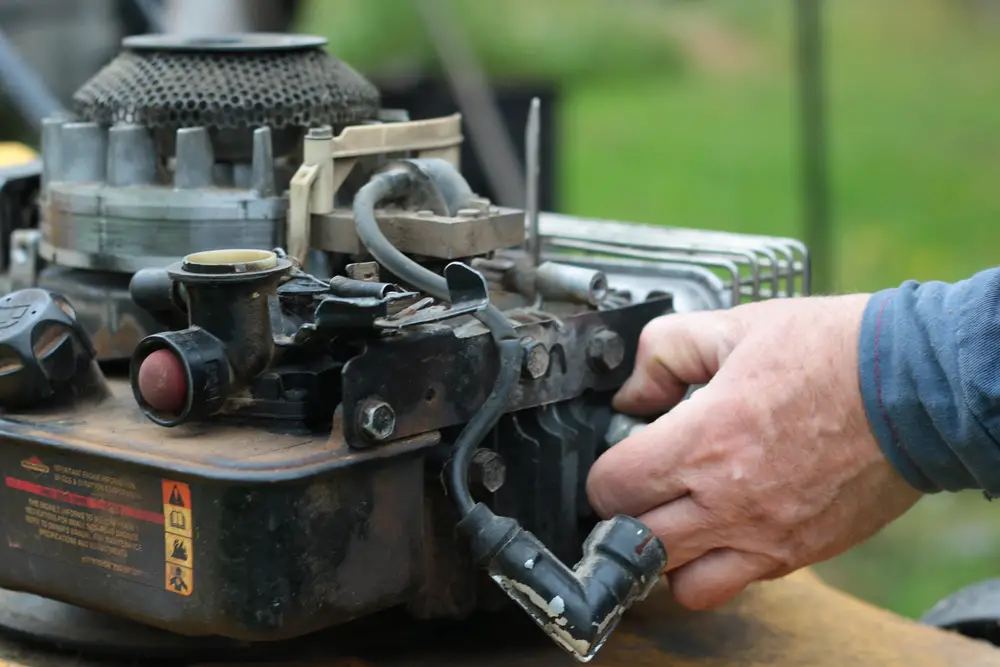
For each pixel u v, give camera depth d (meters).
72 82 3.29
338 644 1.01
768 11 8.73
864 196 6.02
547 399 1.00
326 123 1.10
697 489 0.98
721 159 6.45
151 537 0.86
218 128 1.06
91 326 1.07
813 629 1.14
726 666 1.05
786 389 0.98
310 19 3.25
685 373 1.05
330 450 0.85
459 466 0.89
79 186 1.08
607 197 5.86
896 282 4.99
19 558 0.94
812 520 1.01
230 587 0.82
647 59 7.89
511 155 3.09
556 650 1.04
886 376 0.96
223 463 0.82
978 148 6.71
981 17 9.22
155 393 0.86
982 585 1.39
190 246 1.02
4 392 0.94
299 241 1.01
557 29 7.82
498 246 1.02
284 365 0.90
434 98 3.33
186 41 1.14
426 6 3.25
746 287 1.39
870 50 8.68
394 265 0.95
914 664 1.07
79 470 0.89
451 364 0.90
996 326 0.92
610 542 0.92
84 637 0.99
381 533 0.88
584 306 1.07
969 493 4.14
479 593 0.99
